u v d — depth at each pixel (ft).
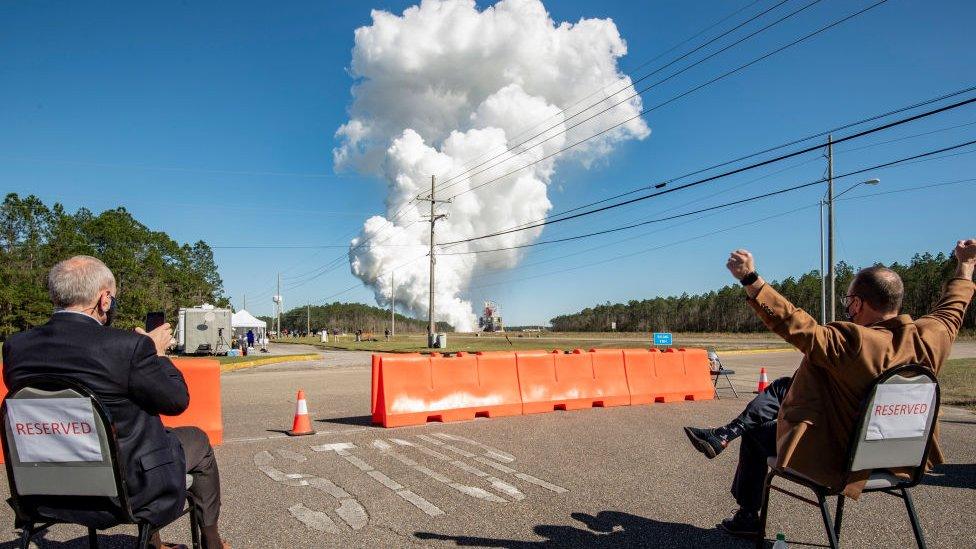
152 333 10.50
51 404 8.58
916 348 9.82
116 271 188.24
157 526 9.37
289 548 13.38
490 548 13.38
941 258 235.61
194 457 10.84
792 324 9.48
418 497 17.33
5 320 163.12
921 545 10.13
